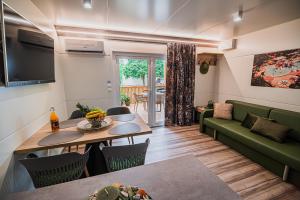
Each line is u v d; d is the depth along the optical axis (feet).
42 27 7.35
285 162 6.57
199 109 14.10
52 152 7.70
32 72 5.37
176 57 13.08
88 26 10.34
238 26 10.01
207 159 8.63
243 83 12.19
